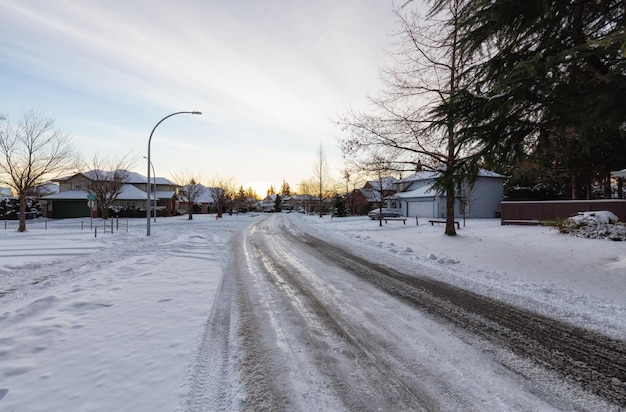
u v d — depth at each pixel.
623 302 5.45
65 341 3.83
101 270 8.23
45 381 2.97
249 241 14.92
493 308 5.27
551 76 5.70
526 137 6.61
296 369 3.29
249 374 3.19
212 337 4.07
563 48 5.89
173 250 11.69
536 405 2.72
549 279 7.10
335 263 9.27
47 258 10.03
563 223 13.30
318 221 32.38
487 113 6.00
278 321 4.65
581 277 7.05
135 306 5.20
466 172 7.21
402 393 2.89
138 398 2.74
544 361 3.49
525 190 30.77
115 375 3.09
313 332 4.26
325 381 3.08
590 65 5.59
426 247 12.17
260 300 5.67
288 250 11.91
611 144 16.45
